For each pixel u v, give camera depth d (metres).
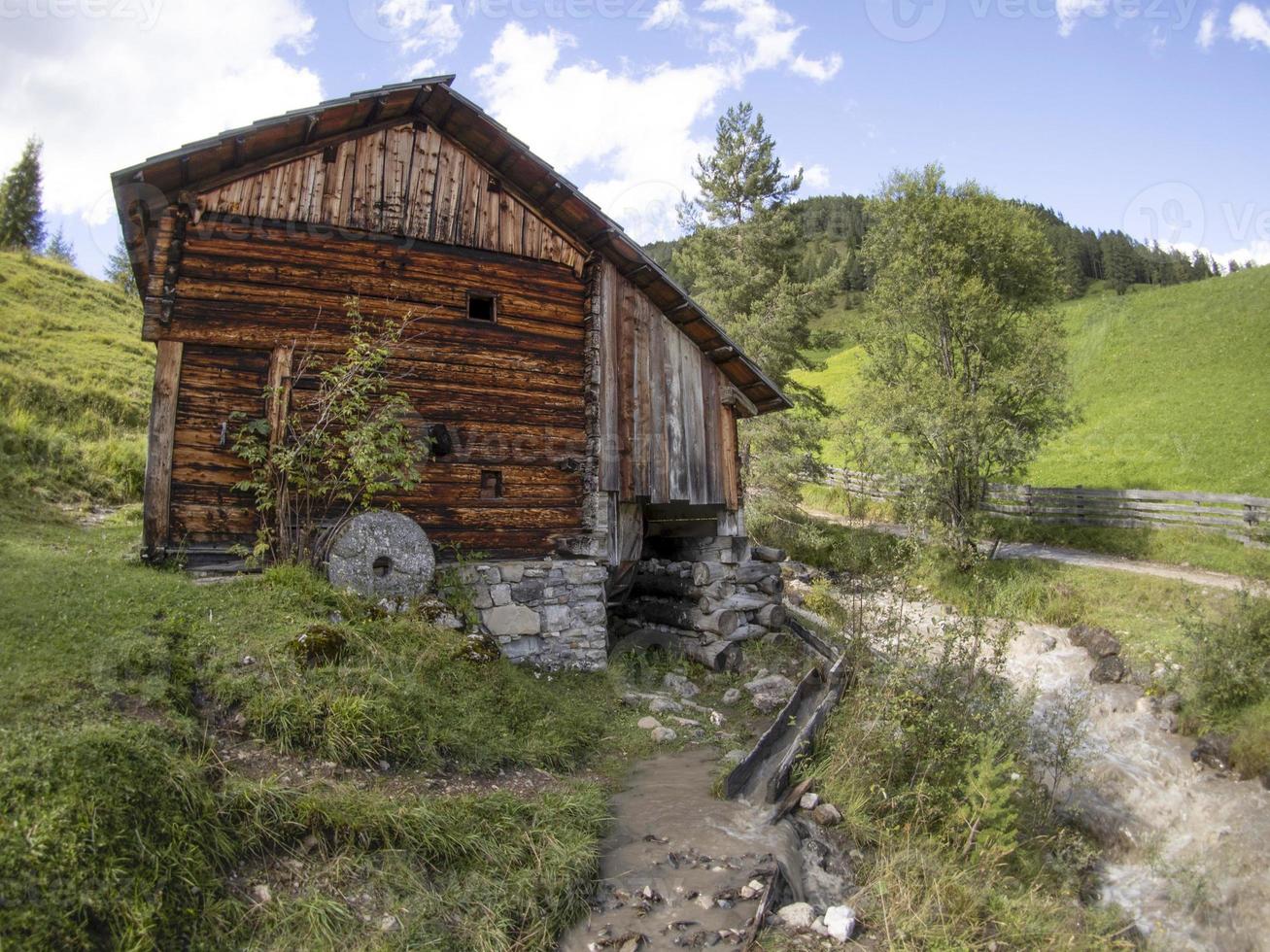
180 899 4.23
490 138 10.15
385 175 9.96
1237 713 11.43
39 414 18.44
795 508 23.67
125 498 15.37
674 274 28.67
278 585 7.96
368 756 5.93
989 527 20.61
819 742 8.02
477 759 6.64
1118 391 33.88
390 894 4.80
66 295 30.36
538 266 11.00
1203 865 9.48
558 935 5.02
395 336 9.53
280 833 4.95
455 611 8.90
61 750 4.48
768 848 6.14
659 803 6.91
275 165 9.35
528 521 10.58
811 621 13.47
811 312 24.77
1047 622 15.80
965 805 7.24
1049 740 10.66
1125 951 6.70
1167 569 18.05
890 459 20.59
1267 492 22.03
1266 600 12.66
